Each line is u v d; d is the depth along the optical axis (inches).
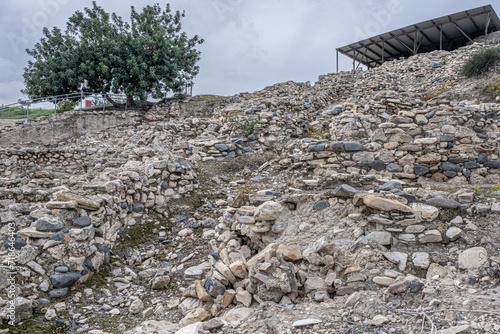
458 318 101.7
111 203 205.3
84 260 171.8
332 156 274.2
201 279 173.3
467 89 507.5
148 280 184.4
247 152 412.8
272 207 170.4
